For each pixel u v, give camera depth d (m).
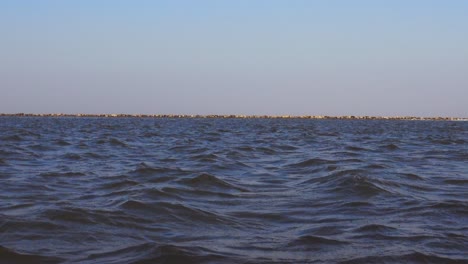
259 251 9.31
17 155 28.27
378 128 100.19
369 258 8.88
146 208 12.63
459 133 77.56
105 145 39.78
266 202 14.23
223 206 13.62
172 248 9.16
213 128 89.88
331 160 25.59
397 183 17.39
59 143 41.06
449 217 12.12
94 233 10.46
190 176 18.34
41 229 10.62
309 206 13.56
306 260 8.79
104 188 16.47
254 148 36.75
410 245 9.68
